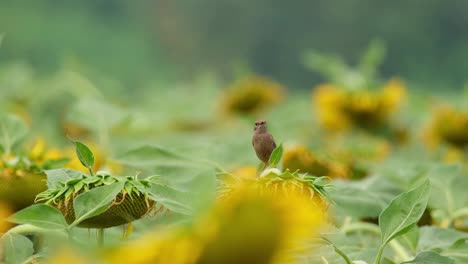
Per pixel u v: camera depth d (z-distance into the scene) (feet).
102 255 54.54
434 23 467.11
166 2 509.35
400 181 63.16
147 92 156.56
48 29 440.04
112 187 57.41
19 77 122.62
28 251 58.18
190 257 54.54
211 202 54.54
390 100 97.81
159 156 61.05
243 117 123.85
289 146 63.72
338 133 98.84
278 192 56.95
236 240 54.54
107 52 463.01
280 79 520.83
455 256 59.26
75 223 57.31
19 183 59.16
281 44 521.24
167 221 58.65
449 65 467.52
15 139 61.87
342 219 60.90
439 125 90.68
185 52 517.14
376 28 472.85
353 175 66.23
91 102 66.54
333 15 501.56
